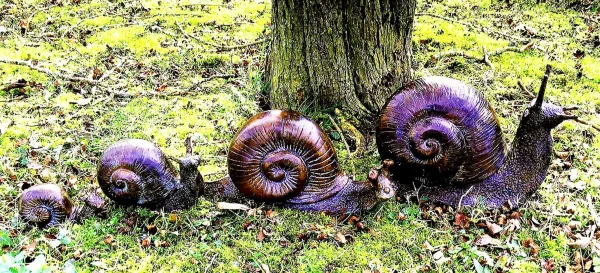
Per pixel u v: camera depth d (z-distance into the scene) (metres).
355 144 1.72
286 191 1.44
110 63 2.16
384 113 1.45
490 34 2.33
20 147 1.71
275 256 1.36
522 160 1.45
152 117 1.87
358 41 1.67
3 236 1.37
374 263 1.34
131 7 2.55
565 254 1.37
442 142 1.40
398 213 1.47
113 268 1.33
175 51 2.24
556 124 1.40
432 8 2.53
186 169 1.42
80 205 1.51
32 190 1.41
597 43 2.24
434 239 1.41
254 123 1.41
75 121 1.84
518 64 2.12
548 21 2.41
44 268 1.23
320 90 1.74
